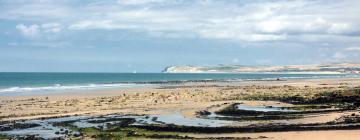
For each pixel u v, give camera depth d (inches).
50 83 5442.9
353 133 1190.9
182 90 3410.4
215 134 1236.5
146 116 1696.6
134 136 1229.1
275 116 1572.3
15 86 4542.3
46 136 1262.3
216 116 1649.9
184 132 1283.2
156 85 4648.1
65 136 1254.3
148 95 2755.9
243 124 1416.1
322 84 3988.7
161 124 1438.2
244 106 1961.1
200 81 5876.0
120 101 2384.4
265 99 2315.5
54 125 1487.5
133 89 3750.0
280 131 1249.4
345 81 4746.6
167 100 2401.6
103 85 4810.5
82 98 2645.2
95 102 2342.5
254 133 1232.8
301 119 1487.5
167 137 1206.9
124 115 1742.1
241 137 1173.7
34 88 4079.7
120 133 1284.4
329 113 1624.0
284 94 2628.0
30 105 2219.5
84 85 4837.6
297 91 2903.5
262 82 5007.4
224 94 2778.1
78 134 1284.4
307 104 1967.3
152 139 1186.6
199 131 1279.5
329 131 1227.2
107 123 1520.7
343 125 1307.8
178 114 1740.9
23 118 1696.6
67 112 1888.5
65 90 3681.1
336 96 2219.5
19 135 1280.8
